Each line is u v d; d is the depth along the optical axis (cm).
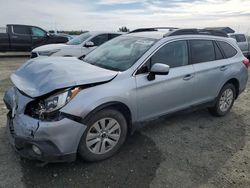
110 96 350
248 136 480
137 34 492
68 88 325
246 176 355
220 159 395
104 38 1059
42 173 335
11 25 1540
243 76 580
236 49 580
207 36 520
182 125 511
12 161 355
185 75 454
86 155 350
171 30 486
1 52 1616
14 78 380
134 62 399
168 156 394
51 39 1595
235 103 675
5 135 423
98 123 353
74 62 416
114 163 367
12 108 362
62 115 315
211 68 503
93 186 318
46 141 310
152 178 339
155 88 409
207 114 579
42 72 365
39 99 322
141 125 411
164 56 433
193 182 337
